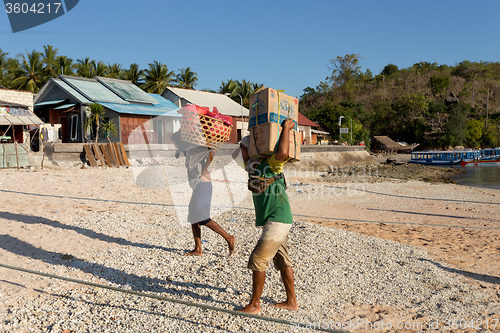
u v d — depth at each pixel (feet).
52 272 14.10
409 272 16.47
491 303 13.43
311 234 21.42
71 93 85.40
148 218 23.98
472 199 48.62
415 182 72.90
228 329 10.60
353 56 341.82
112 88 94.73
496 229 28.55
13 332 9.85
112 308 11.52
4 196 28.25
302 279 14.73
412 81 361.10
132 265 15.35
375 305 12.97
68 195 31.17
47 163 57.62
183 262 16.01
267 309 11.89
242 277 14.49
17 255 15.51
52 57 167.53
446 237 25.29
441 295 14.01
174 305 11.91
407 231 27.09
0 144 49.75
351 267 16.55
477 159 138.31
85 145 60.80
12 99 72.74
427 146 245.04
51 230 19.45
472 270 17.54
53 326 10.17
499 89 351.25
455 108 250.16
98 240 18.51
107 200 29.84
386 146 214.07
